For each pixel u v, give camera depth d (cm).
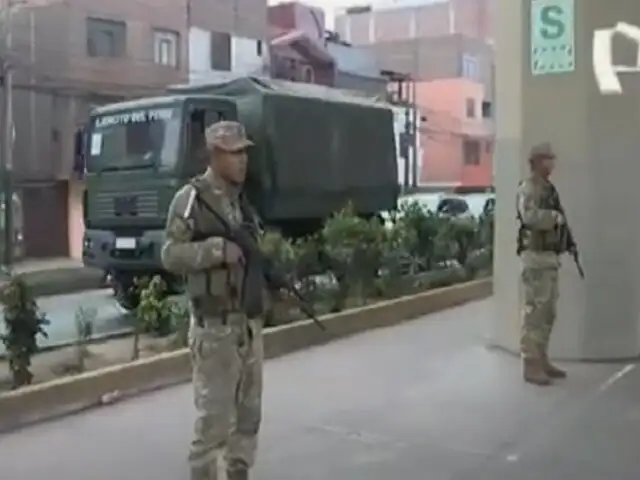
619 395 663
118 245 1117
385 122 1485
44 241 2227
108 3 2306
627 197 784
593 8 764
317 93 1352
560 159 782
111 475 488
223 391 414
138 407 638
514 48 805
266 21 2805
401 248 1179
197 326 416
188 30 2508
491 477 483
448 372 750
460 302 1214
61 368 734
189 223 404
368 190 1430
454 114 4091
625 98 775
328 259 1023
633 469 495
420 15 4575
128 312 1086
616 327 789
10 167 2028
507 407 629
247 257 416
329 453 525
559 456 518
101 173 1148
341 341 909
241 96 1227
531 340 705
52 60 2203
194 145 1092
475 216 1709
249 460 435
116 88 2320
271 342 827
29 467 501
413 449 532
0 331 766
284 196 1235
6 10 2080
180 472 493
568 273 786
